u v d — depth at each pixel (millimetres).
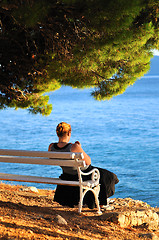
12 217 7230
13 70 13594
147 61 13180
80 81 13562
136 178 35531
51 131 74250
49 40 11828
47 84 15070
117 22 8430
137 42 10484
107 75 13695
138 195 29438
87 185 8570
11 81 14414
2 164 41844
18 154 8805
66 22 10203
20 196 10953
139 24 9992
